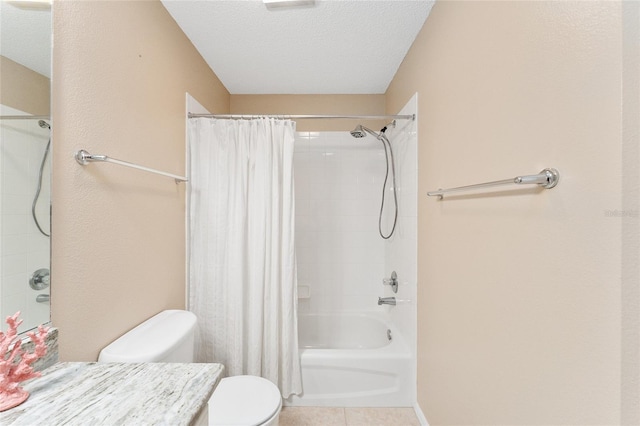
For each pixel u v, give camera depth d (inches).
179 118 63.9
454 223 48.5
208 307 68.3
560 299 26.8
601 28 22.8
